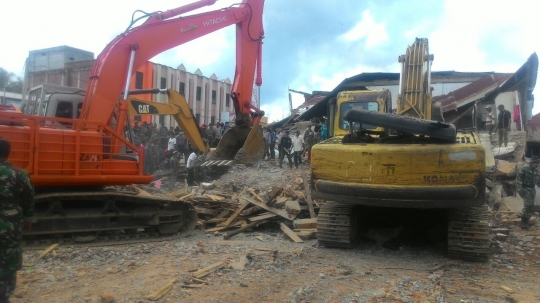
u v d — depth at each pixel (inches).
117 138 300.2
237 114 442.0
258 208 361.4
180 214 326.3
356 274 228.5
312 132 802.8
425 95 311.0
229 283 205.9
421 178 244.5
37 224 271.7
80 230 285.9
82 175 282.7
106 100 310.2
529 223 389.7
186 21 375.9
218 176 647.8
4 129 255.4
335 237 282.2
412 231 314.8
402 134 271.9
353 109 275.9
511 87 831.1
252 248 282.4
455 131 250.2
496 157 597.9
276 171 682.2
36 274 217.8
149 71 1433.3
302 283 209.0
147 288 197.2
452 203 240.4
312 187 273.6
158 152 673.0
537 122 901.2
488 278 229.6
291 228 344.5
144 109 500.7
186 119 525.7
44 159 269.4
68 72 1285.7
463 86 917.8
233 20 419.8
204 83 1772.9
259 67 450.9
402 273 233.9
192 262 244.1
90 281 209.0
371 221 316.8
